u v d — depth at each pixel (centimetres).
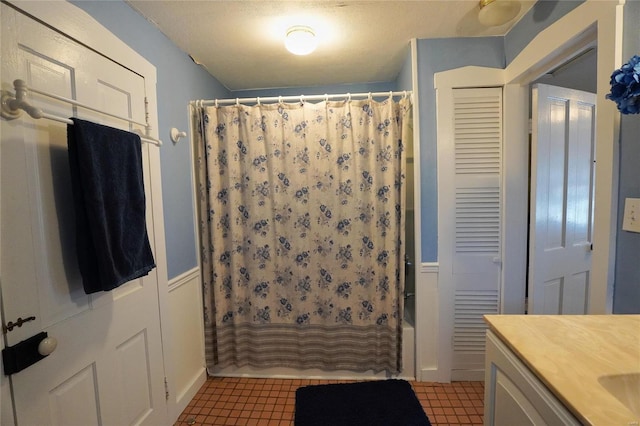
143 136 128
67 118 93
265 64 204
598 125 104
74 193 93
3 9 79
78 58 102
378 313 183
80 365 101
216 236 185
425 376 183
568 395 60
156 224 143
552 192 167
